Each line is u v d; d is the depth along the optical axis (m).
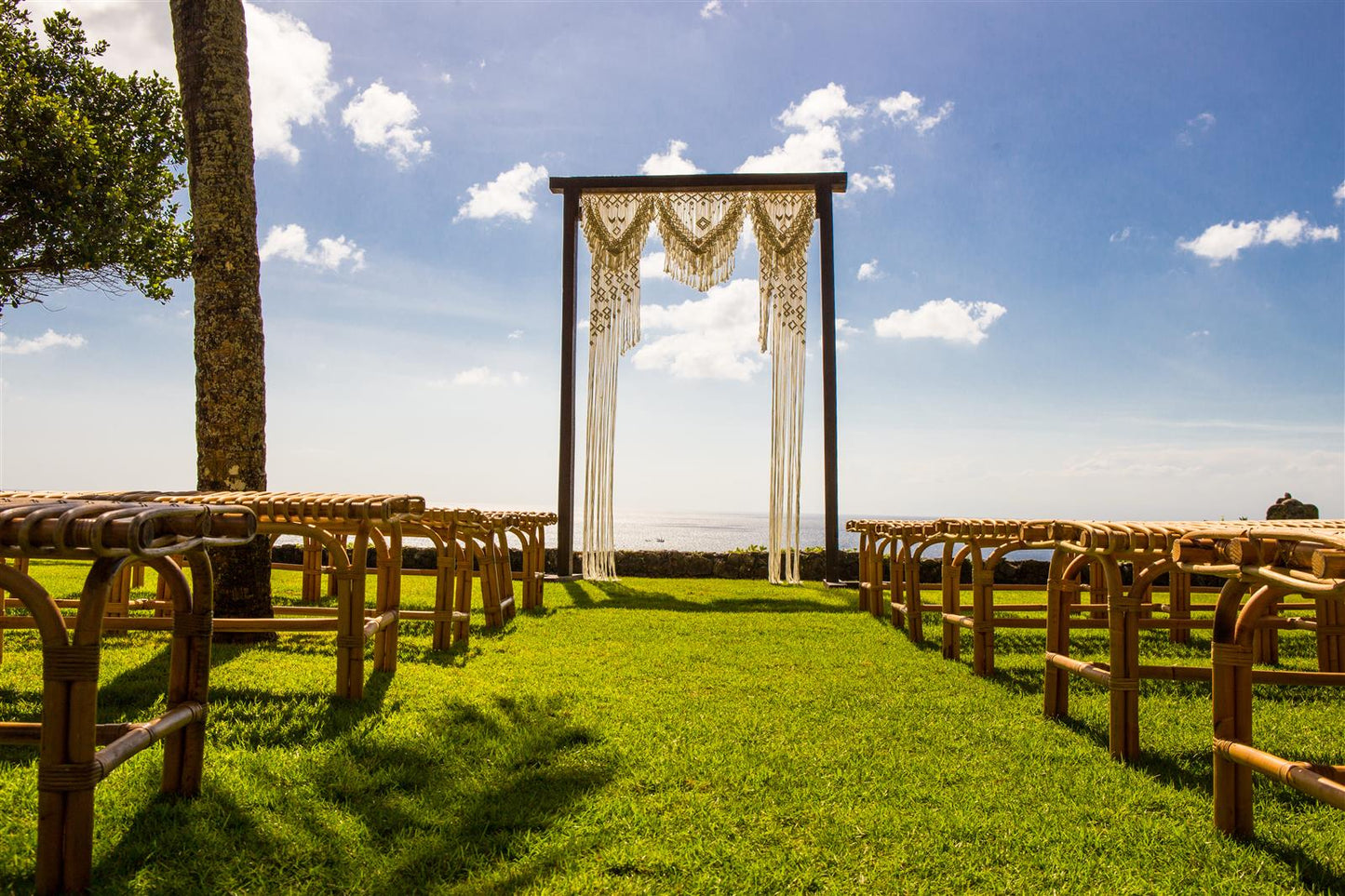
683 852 2.11
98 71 8.23
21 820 2.15
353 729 3.08
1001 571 9.70
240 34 5.22
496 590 5.92
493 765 2.75
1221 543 2.27
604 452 9.63
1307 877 2.05
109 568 1.85
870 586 6.98
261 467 5.20
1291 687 4.38
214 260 5.09
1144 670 2.98
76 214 7.41
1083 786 2.66
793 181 9.59
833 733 3.22
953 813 2.40
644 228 9.78
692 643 5.32
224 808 2.29
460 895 1.88
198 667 2.36
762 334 9.67
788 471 9.47
